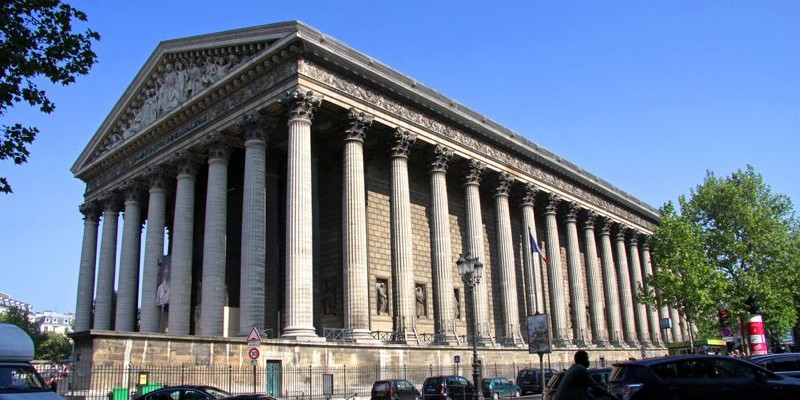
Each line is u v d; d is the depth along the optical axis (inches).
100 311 2790.4
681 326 4323.3
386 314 2450.8
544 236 3142.2
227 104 2241.6
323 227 2493.8
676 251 2878.9
